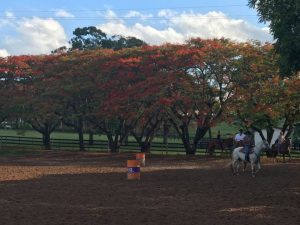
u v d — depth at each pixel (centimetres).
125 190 1859
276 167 2842
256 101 3600
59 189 1877
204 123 3791
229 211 1407
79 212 1384
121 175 2420
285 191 1827
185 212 1391
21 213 1362
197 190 1864
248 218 1304
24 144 5084
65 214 1352
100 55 4259
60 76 4325
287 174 2453
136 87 3681
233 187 1947
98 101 4125
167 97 3653
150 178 2284
